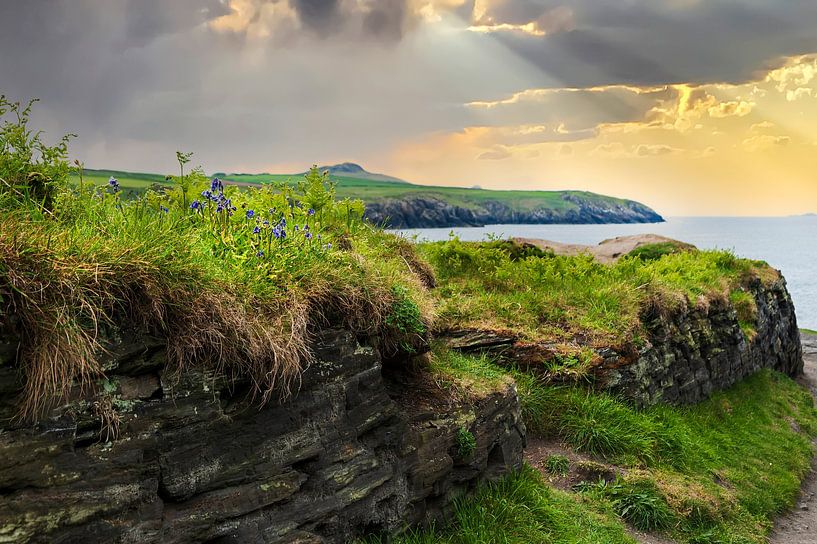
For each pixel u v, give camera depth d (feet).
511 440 26.20
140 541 13.10
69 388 12.32
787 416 56.80
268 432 15.99
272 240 18.93
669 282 52.49
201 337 14.40
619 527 26.23
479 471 23.71
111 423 12.98
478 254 45.09
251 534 15.14
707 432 42.60
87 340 12.52
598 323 38.78
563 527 23.85
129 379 13.50
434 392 23.47
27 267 12.19
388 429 19.93
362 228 32.81
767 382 63.26
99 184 17.67
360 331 19.57
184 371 14.30
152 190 18.74
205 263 15.62
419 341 23.00
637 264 54.44
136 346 13.50
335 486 17.42
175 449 13.99
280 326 16.12
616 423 33.55
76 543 12.19
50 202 15.44
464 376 25.80
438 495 21.75
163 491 13.80
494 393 25.40
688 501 30.04
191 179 20.21
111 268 13.39
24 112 15.08
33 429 11.90
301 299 17.28
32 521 11.65
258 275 16.71
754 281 72.18
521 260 47.39
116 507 12.81
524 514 23.53
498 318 37.27
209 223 18.39
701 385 49.24
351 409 18.49
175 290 14.24
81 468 12.44
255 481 15.52
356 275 20.10
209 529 14.40
